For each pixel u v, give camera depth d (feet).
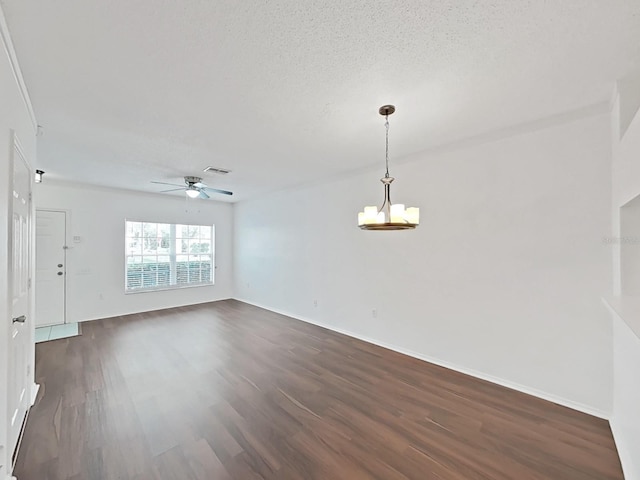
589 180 7.87
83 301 16.99
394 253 12.57
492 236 9.67
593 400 7.80
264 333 14.76
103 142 10.04
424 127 8.86
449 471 5.83
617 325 6.93
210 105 7.52
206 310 19.62
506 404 8.27
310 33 4.99
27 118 6.98
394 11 4.51
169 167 13.29
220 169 13.58
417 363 11.14
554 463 6.05
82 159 11.98
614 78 6.35
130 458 6.13
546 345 8.59
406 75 6.24
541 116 8.08
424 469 5.88
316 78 6.36
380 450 6.43
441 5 4.40
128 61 5.76
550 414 7.79
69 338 13.84
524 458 6.19
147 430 7.05
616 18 4.63
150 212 19.54
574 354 8.11
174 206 20.65
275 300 19.31
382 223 7.35
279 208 19.01
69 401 8.30
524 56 5.61
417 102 7.37
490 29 4.89
